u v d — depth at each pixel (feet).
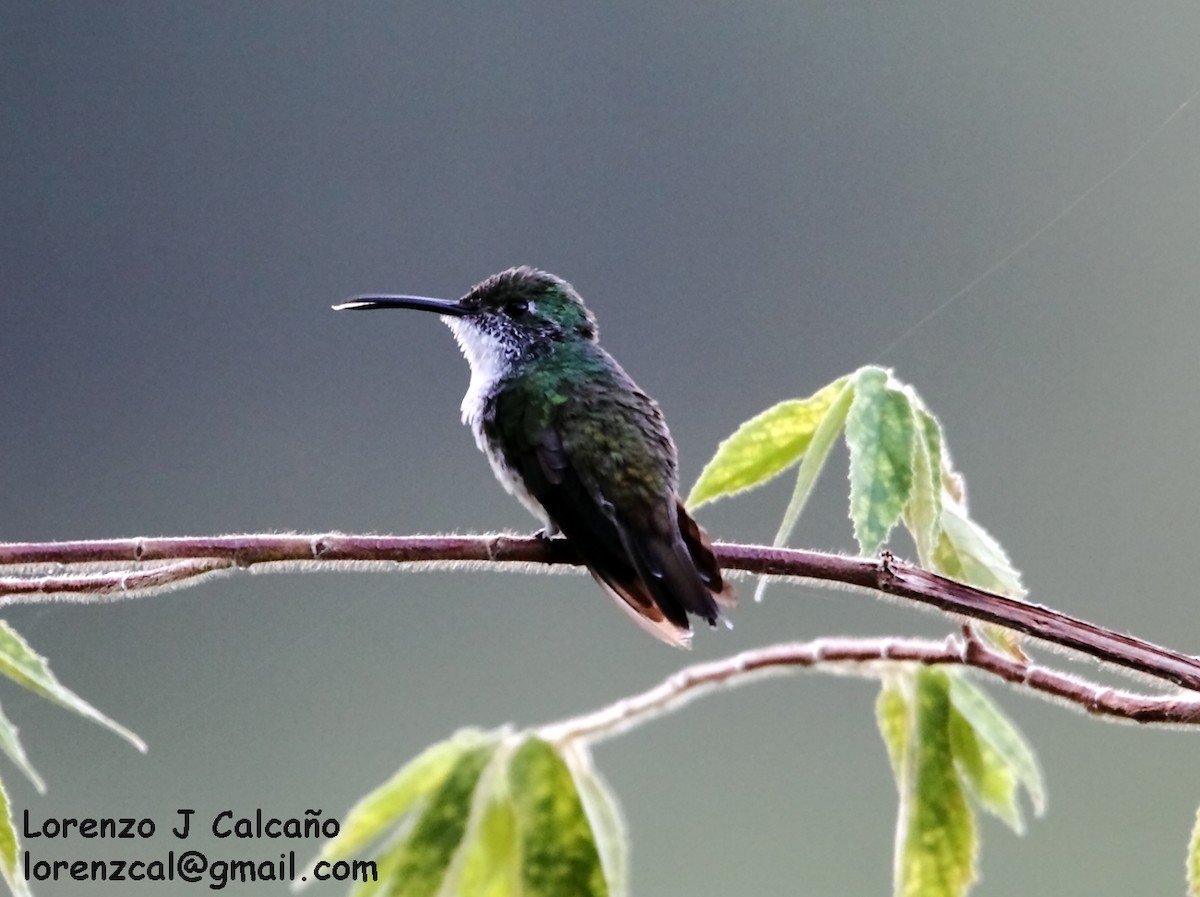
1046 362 40.91
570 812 11.68
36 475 42.60
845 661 12.64
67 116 47.50
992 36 47.52
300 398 44.29
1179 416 38.50
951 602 11.64
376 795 12.01
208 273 46.06
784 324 45.14
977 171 45.62
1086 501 38.24
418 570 13.83
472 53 48.93
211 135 47.65
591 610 35.27
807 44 48.65
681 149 47.88
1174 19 45.29
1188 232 41.04
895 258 45.27
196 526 42.11
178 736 32.60
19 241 46.11
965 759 12.61
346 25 48.62
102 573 12.21
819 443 12.26
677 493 18.71
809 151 47.60
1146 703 11.47
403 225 47.60
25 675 11.37
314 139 47.93
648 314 46.19
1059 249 42.55
